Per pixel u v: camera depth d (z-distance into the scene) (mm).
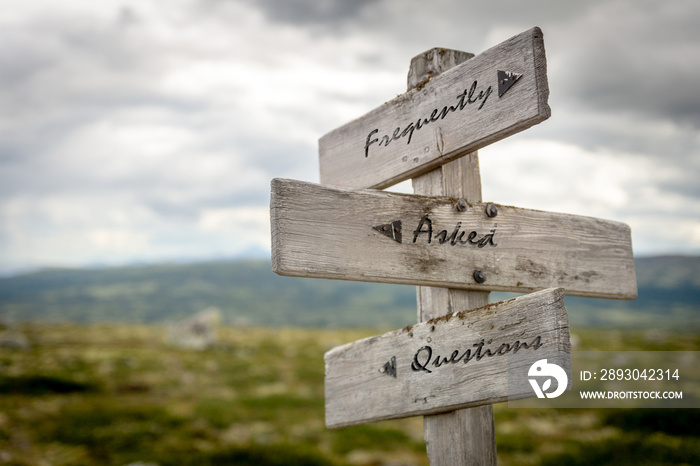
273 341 48375
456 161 3164
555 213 3330
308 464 11320
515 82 2643
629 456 10789
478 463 2896
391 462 12125
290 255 2539
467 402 2689
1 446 12188
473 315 2719
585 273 3385
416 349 2969
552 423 14945
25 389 18234
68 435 13141
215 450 11812
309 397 21016
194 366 28750
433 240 2893
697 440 11547
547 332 2418
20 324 70562
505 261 3090
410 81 3289
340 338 55812
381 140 3361
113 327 73438
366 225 2742
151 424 14328
